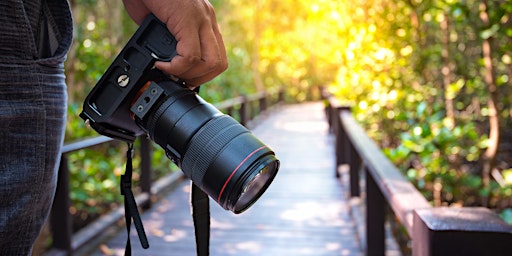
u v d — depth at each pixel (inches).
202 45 35.6
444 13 211.3
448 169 201.9
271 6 738.8
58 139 32.6
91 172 208.7
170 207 185.3
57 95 32.3
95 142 130.6
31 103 29.5
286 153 317.7
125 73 35.5
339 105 237.8
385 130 273.0
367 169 113.7
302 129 443.8
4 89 28.4
